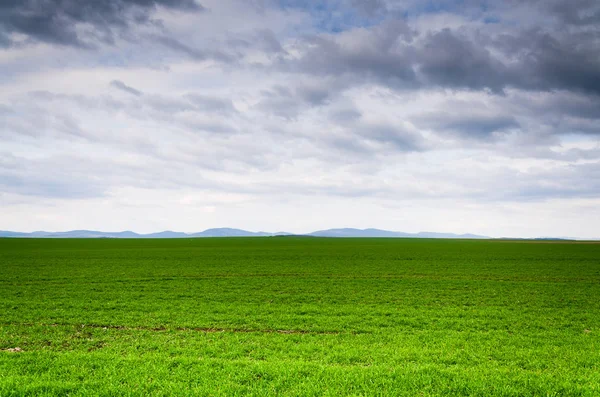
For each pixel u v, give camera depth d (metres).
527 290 34.84
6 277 43.16
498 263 60.44
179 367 13.64
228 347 17.11
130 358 14.61
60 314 24.23
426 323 22.31
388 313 25.03
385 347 17.22
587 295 32.38
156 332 20.03
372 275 46.06
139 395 11.18
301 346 17.31
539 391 11.60
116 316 23.70
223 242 147.62
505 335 19.73
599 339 19.08
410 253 83.50
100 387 11.62
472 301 29.55
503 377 12.77
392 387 11.85
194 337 18.94
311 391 11.41
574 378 12.82
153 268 53.25
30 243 124.19
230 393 11.32
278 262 62.50
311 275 46.00
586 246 116.25
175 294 32.34
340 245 124.94
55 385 11.64
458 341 18.25
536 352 16.52
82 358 14.67
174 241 154.88
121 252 84.62
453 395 11.34
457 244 133.25
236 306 27.27
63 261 62.84
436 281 40.44
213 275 45.91
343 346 17.30
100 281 40.56
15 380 12.02
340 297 31.28
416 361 15.23
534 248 104.25
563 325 22.20
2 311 25.09
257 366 13.62
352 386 11.91
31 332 19.89
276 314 24.58
